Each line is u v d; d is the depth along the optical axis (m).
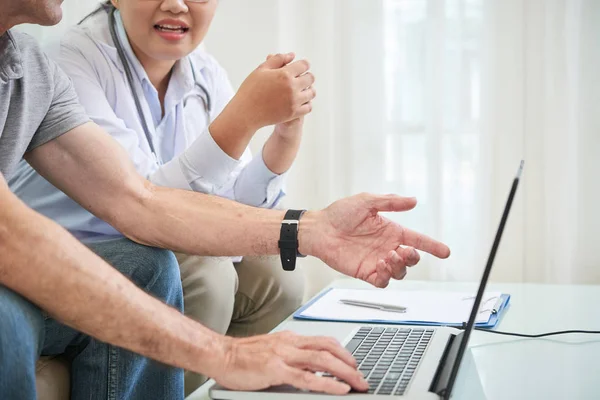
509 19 2.61
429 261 2.68
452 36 2.63
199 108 1.85
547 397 0.95
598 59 2.56
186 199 1.33
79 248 0.92
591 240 2.61
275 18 2.78
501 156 2.67
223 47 2.83
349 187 2.77
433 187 2.65
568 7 2.54
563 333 1.27
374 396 0.88
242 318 1.84
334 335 1.22
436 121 2.64
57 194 1.51
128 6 1.62
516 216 2.66
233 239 1.28
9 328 0.83
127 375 1.11
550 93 2.59
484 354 1.15
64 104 1.29
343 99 2.75
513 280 2.68
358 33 2.71
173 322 0.94
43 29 2.30
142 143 1.67
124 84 1.67
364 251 1.22
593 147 2.59
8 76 1.17
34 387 0.86
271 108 1.49
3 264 0.88
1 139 1.19
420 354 1.06
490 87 2.62
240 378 0.91
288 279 1.83
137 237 1.30
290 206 2.82
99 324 0.91
